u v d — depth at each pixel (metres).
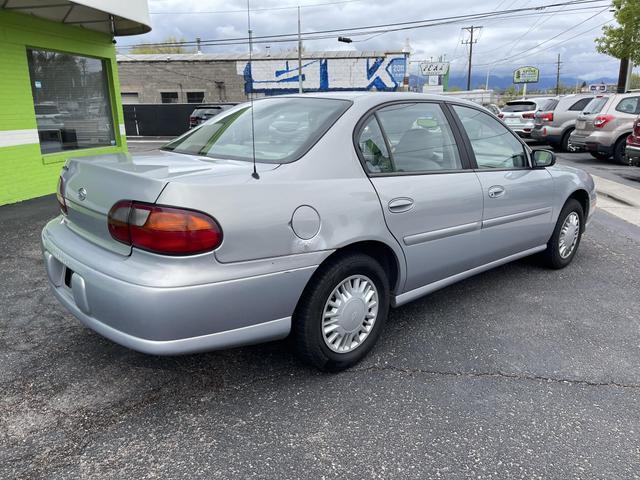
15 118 8.03
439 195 3.26
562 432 2.48
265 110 3.32
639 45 18.47
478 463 2.26
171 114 27.36
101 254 2.50
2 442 2.36
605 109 12.35
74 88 9.56
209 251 2.29
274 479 2.16
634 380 2.94
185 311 2.27
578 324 3.66
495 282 4.49
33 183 8.48
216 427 2.49
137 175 2.39
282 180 2.55
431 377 2.95
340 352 2.92
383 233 2.92
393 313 3.84
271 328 2.58
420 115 3.37
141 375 2.94
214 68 33.62
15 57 7.98
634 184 9.63
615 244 5.75
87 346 3.26
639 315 3.82
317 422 2.54
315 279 2.71
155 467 2.22
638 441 2.42
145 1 9.02
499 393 2.79
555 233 4.59
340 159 2.82
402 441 2.40
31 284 4.31
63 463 2.24
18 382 2.84
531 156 4.21
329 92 3.44
